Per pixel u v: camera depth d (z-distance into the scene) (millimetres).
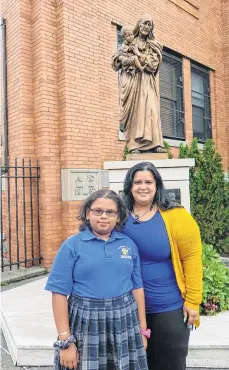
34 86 6945
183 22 10195
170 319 2227
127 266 2092
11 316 4148
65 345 1974
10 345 3703
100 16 7727
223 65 11953
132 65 4879
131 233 2246
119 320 2010
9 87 7250
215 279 4066
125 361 1987
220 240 7590
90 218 2131
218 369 3219
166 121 9766
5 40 7305
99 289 2020
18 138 6984
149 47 4949
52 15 6918
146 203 2283
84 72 7195
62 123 6871
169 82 9914
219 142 11641
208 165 7426
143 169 2293
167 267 2277
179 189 4730
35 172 6914
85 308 2012
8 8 7188
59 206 6867
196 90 11039
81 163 7031
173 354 2236
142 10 8789
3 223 7680
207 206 7320
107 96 7828
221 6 11922
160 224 2242
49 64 6840
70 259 2061
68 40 6918
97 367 1958
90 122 7254
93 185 7242
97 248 2076
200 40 10875
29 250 6867
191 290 2248
